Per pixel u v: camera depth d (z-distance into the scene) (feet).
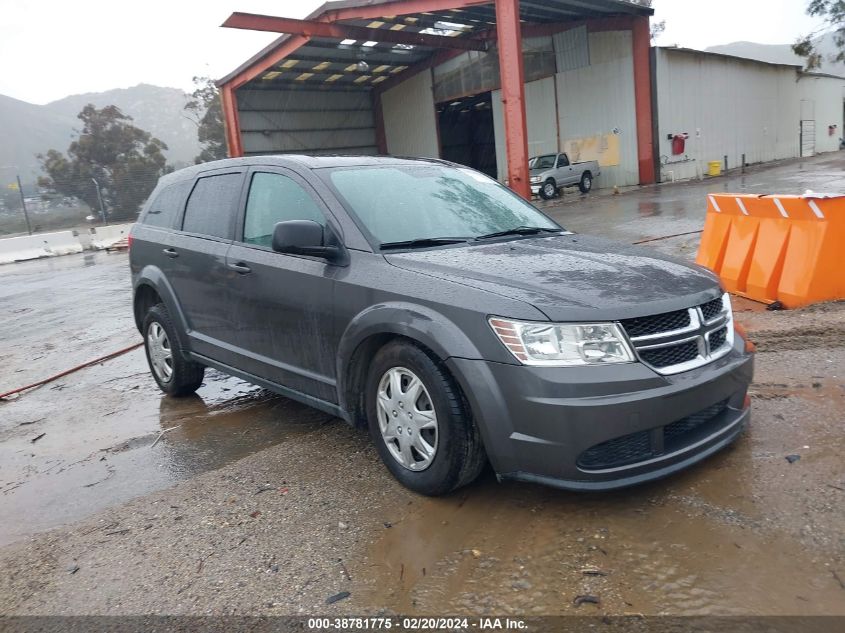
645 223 47.16
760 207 22.08
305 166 14.15
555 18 89.86
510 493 11.32
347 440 14.48
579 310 9.85
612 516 10.32
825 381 14.96
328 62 99.19
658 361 10.12
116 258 66.59
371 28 82.28
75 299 40.29
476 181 15.92
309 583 9.43
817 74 129.18
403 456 11.62
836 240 20.21
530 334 9.82
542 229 14.73
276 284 13.84
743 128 106.11
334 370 12.83
